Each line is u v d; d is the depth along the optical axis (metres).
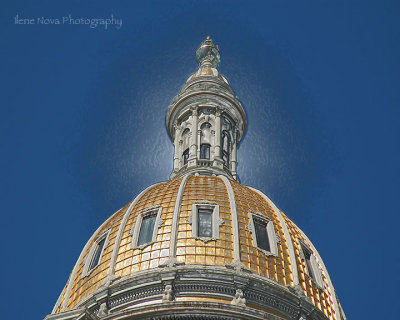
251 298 88.56
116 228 98.81
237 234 93.06
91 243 102.81
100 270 94.31
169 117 125.56
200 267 89.19
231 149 121.69
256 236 94.94
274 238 95.56
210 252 91.25
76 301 94.06
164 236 93.62
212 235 93.06
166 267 89.56
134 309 84.19
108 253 95.56
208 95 123.88
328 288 98.31
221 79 127.69
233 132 123.56
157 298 88.56
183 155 120.31
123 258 93.62
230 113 124.25
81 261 101.06
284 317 89.44
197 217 95.50
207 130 121.81
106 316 85.12
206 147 119.94
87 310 82.56
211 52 135.25
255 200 101.06
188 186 101.75
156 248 92.56
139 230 96.31
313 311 91.56
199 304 83.75
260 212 98.31
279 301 89.56
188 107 123.81
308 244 102.19
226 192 100.44
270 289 89.38
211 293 88.06
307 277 95.12
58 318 83.88
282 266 93.25
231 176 116.06
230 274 88.75
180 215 95.75
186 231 93.56
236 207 97.25
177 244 92.25
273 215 99.69
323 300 95.19
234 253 91.31
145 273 89.75
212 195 99.19
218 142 119.31
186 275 88.88
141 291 89.31
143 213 98.12
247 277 88.75
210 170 114.31
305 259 97.75
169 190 101.81
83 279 96.06
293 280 92.75
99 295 90.81
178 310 83.31
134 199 102.81
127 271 91.81
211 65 133.88
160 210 97.44
